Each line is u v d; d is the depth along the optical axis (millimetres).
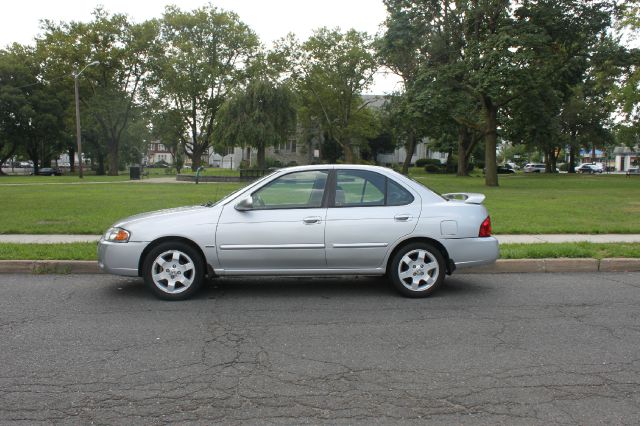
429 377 4242
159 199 19078
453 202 6852
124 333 5336
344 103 49781
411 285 6770
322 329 5492
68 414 3598
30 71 60438
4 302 6535
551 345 5016
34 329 5457
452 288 7395
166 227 6516
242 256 6520
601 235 11484
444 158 91188
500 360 4617
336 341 5113
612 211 15656
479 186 30797
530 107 31719
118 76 56531
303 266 6590
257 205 6668
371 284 7598
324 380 4176
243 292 7109
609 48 28859
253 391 3967
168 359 4617
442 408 3699
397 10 30062
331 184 6746
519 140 36750
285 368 4422
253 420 3523
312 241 6516
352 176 6789
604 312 6180
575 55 29656
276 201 6684
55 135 63500
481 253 6758
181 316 5957
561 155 120688
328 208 6637
